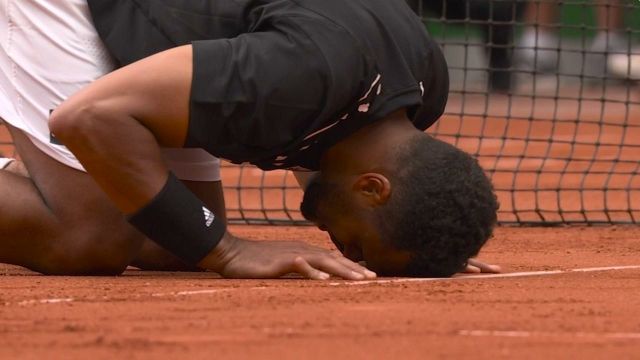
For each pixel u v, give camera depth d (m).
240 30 18.38
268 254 18.28
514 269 21.38
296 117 17.28
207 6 18.47
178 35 18.42
